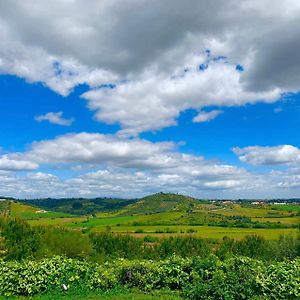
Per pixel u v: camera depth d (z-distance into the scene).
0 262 24.38
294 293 20.03
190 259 24.14
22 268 23.09
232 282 20.48
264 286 20.48
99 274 23.02
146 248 65.44
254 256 58.06
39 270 22.92
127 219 169.12
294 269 22.45
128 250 62.97
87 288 22.14
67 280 22.48
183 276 22.66
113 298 20.64
